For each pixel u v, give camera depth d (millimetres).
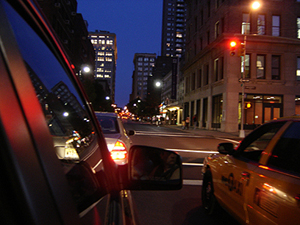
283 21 30047
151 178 1646
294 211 2076
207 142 16484
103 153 1757
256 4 18438
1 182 538
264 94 29500
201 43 41250
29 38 858
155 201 4836
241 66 29828
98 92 73250
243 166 3176
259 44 29781
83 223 929
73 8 50562
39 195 619
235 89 29719
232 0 30250
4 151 540
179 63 59406
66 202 770
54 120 1025
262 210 2535
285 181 2311
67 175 1002
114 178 1748
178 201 4867
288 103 29516
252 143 3400
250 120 29594
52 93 1053
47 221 624
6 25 660
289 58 29875
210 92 35094
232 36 29578
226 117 29516
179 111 56750
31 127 654
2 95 573
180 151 11680
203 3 40188
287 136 2648
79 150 1311
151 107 79688
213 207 3977
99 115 6301
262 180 2629
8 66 620
